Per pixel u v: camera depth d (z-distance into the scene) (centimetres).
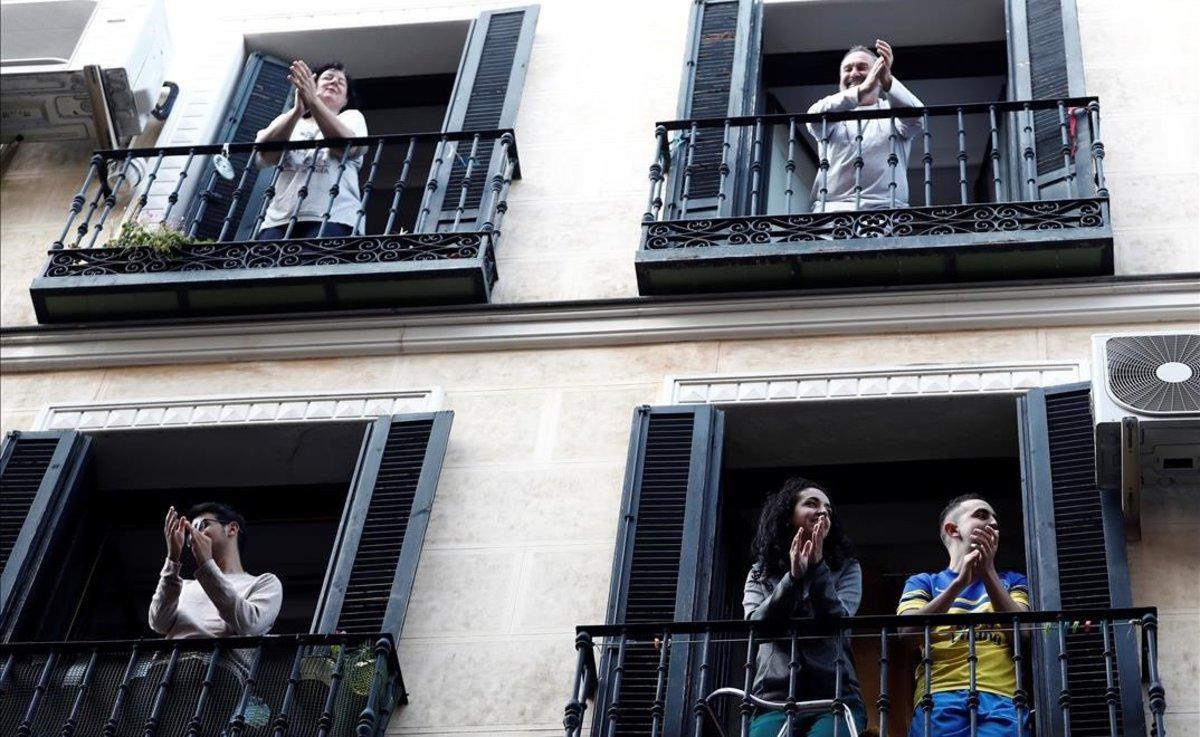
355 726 884
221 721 885
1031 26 1194
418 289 1104
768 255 1062
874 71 1145
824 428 1023
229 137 1276
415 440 1026
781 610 846
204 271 1115
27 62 1280
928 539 1048
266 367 1099
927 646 835
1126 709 846
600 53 1268
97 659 914
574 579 962
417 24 1318
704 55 1230
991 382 1007
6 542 1025
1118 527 920
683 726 877
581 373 1062
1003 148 1175
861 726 841
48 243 1220
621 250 1134
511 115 1212
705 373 1046
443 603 962
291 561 1100
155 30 1298
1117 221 1086
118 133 1278
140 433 1070
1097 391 934
